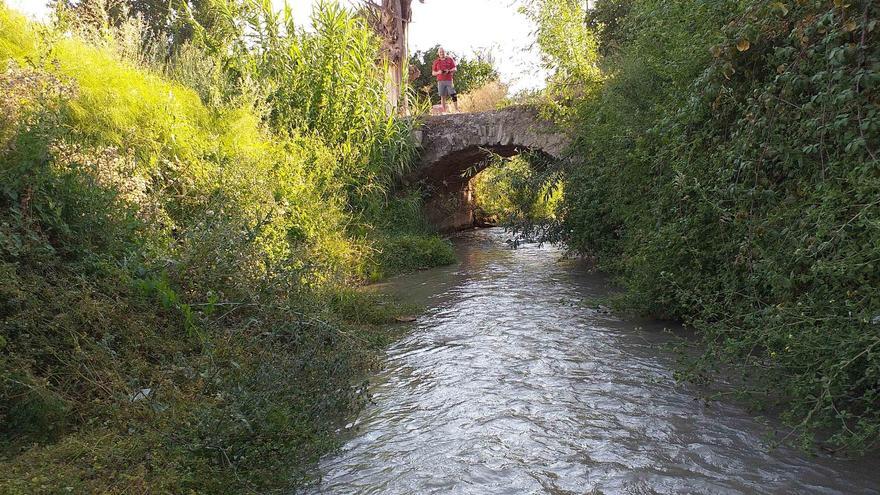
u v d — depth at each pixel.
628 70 8.44
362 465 3.39
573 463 3.33
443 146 15.05
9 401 3.15
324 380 4.12
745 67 4.71
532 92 13.03
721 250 4.82
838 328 3.27
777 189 4.41
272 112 11.20
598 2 14.99
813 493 2.95
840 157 3.84
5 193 4.16
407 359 5.46
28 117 4.77
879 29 3.49
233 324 4.73
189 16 11.74
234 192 6.92
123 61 8.26
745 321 4.07
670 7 6.34
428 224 15.66
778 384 3.82
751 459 3.31
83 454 2.89
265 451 3.21
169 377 3.74
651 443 3.55
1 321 3.44
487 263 12.07
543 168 13.23
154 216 5.49
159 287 4.41
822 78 3.81
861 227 3.41
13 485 2.44
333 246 9.16
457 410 4.18
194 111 8.61
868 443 3.39
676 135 5.52
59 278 4.08
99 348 3.62
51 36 6.89
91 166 5.20
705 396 4.21
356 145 12.13
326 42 11.77
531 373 4.93
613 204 8.62
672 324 6.29
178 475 2.81
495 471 3.26
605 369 4.96
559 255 12.93
